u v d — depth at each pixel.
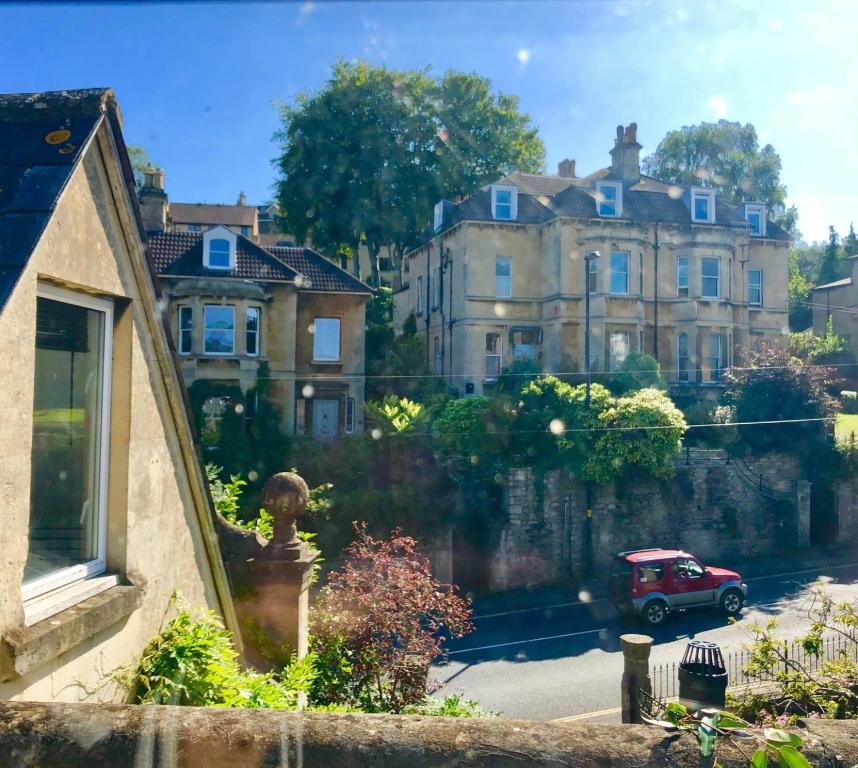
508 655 15.79
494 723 2.07
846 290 41.62
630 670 10.74
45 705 2.00
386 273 50.91
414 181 38.62
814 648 8.51
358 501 20.16
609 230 30.14
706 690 8.77
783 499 24.83
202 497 4.76
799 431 25.17
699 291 31.48
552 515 22.08
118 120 3.51
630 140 34.28
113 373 3.75
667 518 23.39
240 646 5.51
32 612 2.96
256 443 24.89
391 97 38.50
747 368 26.66
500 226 30.67
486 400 23.48
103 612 3.27
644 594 17.66
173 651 3.87
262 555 5.86
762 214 35.72
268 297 26.50
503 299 30.48
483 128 40.06
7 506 2.65
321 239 39.69
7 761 1.84
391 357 30.97
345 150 38.06
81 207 3.28
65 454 3.40
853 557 24.16
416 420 23.34
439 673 14.70
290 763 1.89
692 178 48.69
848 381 37.34
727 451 24.73
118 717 1.95
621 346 30.28
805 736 2.15
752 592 20.30
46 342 3.23
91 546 3.60
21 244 2.54
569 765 1.94
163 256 26.02
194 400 25.05
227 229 26.25
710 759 2.00
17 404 2.72
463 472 22.52
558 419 22.77
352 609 8.09
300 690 5.02
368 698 7.55
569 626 17.88
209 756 1.88
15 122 3.22
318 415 27.83
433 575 20.52
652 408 22.45
